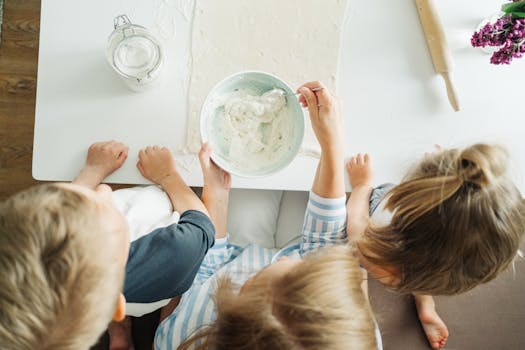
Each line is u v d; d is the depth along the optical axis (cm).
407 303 94
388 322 94
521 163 77
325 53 77
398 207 62
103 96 73
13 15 120
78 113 73
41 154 72
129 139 74
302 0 77
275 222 98
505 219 56
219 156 72
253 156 72
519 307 95
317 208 75
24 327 42
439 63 75
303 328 48
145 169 74
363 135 77
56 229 43
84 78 73
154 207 73
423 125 77
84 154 73
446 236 58
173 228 69
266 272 61
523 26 67
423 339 93
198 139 75
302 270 53
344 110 77
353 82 77
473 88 78
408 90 77
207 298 80
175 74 75
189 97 74
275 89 70
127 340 102
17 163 121
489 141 71
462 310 94
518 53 69
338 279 52
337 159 70
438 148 68
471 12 78
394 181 78
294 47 77
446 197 56
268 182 76
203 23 75
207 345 56
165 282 67
